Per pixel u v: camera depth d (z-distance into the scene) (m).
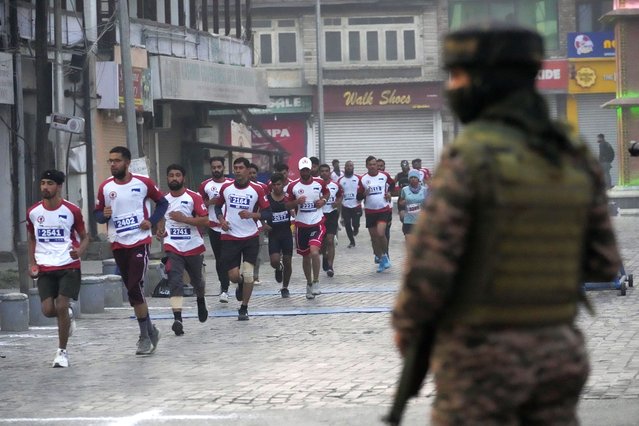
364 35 80.88
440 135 81.06
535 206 5.47
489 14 80.56
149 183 19.31
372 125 81.19
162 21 52.09
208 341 20.52
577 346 5.64
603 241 5.89
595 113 79.75
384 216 34.06
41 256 18.09
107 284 27.47
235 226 23.70
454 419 5.56
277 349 19.08
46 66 38.53
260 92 58.19
